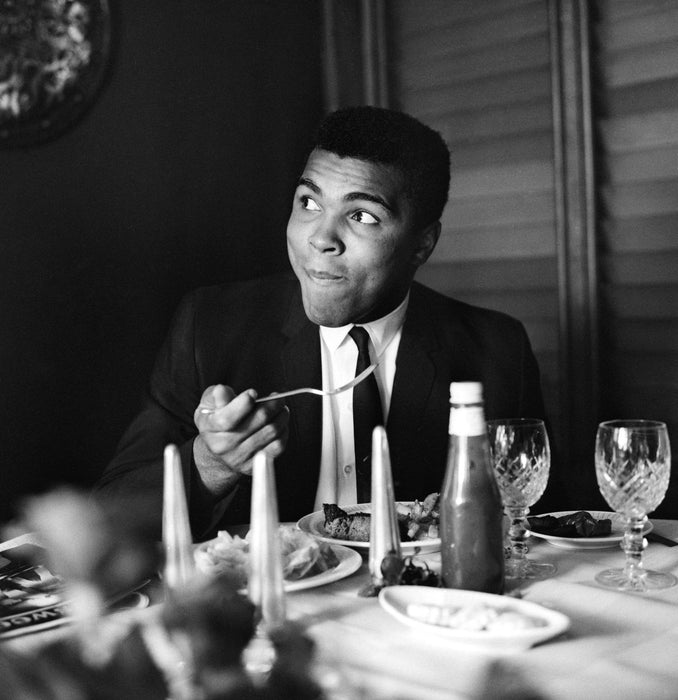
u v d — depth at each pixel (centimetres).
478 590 105
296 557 115
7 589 108
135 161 244
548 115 254
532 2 254
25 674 42
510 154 262
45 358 228
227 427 131
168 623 44
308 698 48
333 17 287
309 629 98
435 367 192
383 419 188
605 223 247
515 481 126
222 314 199
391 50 285
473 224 271
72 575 40
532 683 83
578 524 138
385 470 112
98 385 239
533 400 205
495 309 267
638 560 121
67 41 226
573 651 92
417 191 175
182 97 254
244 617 45
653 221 239
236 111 268
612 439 119
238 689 45
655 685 83
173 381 196
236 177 269
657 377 242
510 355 205
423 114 280
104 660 43
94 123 234
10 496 221
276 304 199
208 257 263
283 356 190
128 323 245
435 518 135
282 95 280
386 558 109
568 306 251
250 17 270
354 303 175
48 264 228
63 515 40
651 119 238
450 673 86
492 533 106
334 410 187
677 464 240
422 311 200
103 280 239
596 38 245
